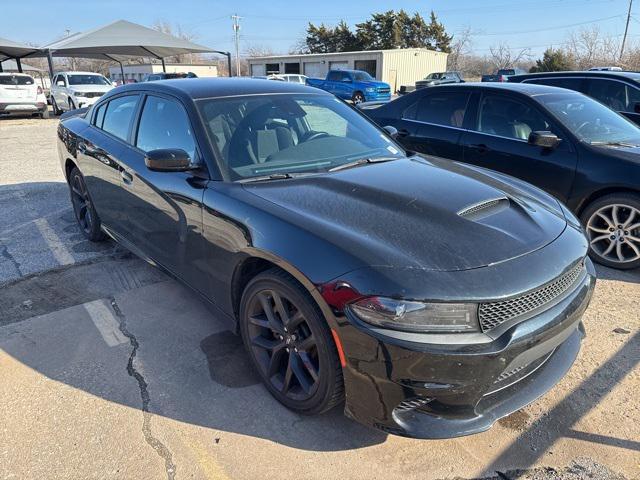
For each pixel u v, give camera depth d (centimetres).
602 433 237
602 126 477
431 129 566
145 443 227
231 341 309
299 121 332
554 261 220
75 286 380
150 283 386
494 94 519
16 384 266
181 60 6625
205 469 213
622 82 711
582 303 232
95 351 296
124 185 359
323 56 3919
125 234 385
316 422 243
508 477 212
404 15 5197
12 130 1409
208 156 284
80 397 256
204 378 273
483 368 192
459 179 289
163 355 294
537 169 468
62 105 1866
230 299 271
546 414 250
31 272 404
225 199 261
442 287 192
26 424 237
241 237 246
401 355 189
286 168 292
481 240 218
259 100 331
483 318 194
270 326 246
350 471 214
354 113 377
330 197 251
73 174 475
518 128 494
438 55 4078
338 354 210
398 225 224
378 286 193
